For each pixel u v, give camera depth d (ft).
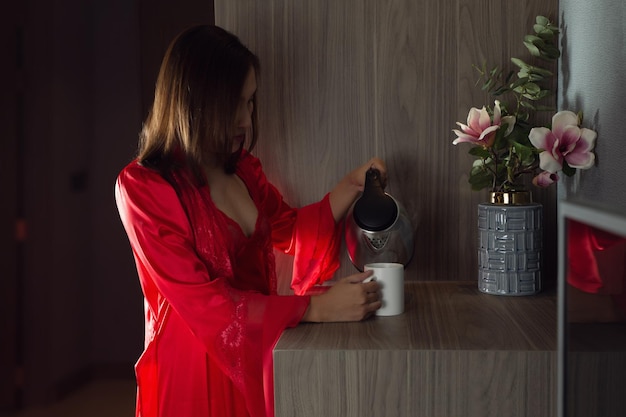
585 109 4.18
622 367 1.78
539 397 3.35
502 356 3.36
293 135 5.05
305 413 3.50
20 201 11.41
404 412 3.44
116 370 12.07
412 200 5.00
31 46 11.41
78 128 11.98
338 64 4.98
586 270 2.00
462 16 4.86
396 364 3.43
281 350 3.47
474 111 4.32
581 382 2.05
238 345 3.86
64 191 11.80
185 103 4.14
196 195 4.16
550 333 3.63
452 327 3.78
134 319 12.07
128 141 12.03
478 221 4.59
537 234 4.41
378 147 4.99
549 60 4.79
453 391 3.41
